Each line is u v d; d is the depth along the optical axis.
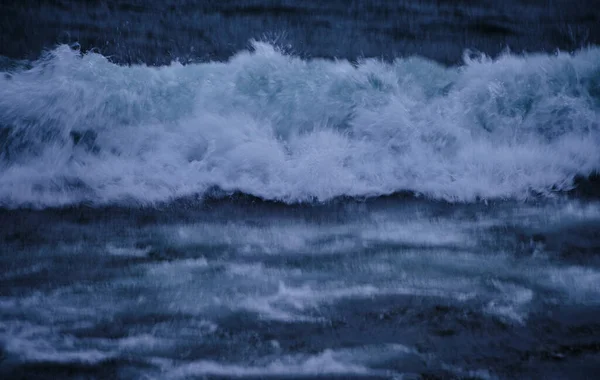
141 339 7.11
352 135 11.35
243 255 8.93
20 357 6.75
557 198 10.41
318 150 11.02
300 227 9.71
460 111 11.52
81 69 11.50
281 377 6.51
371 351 6.96
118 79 11.46
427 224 9.77
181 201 10.33
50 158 10.97
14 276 8.34
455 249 9.07
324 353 6.91
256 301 7.84
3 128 10.98
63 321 7.42
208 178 10.73
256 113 11.40
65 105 11.20
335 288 8.14
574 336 7.19
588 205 10.23
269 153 10.91
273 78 11.59
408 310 7.67
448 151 11.24
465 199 10.41
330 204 10.29
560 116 11.61
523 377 6.55
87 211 10.04
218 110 11.39
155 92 11.44
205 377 6.50
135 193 10.45
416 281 8.28
